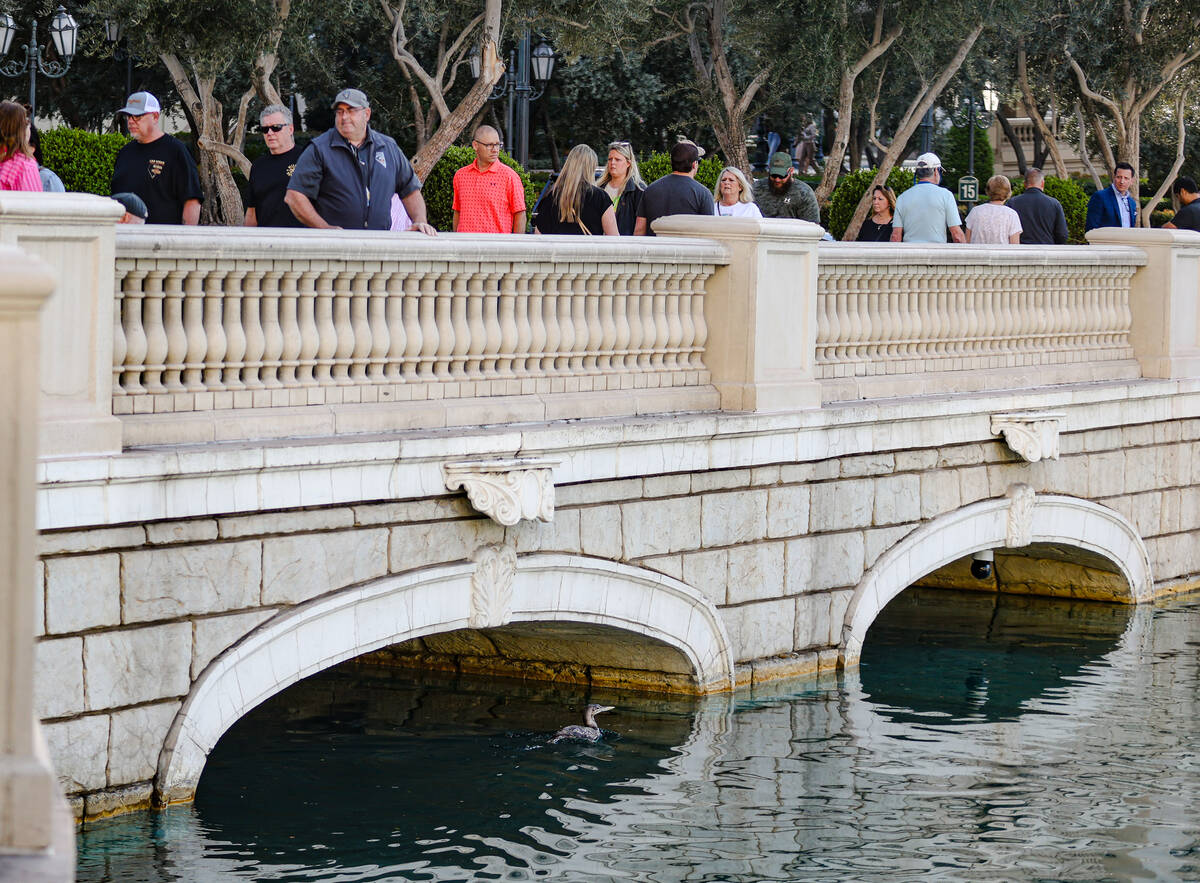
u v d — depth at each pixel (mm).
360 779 11625
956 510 15781
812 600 14367
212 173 33219
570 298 12180
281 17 28062
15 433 4672
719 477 13281
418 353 11047
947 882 10094
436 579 10984
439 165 29766
